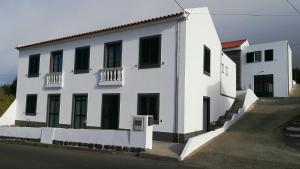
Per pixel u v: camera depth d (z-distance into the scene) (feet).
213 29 62.49
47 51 67.87
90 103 57.67
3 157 34.71
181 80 46.29
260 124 52.34
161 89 48.21
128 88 52.29
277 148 38.63
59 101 63.72
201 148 39.58
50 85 64.95
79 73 60.44
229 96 73.10
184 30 47.11
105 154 38.81
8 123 71.41
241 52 107.24
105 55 56.65
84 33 58.95
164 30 49.08
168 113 46.98
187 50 47.32
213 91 60.49
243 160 33.58
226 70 72.84
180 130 45.42
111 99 54.70
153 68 49.52
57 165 29.86
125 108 52.19
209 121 56.59
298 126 47.34
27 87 71.56
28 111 70.64
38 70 69.41
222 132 48.96
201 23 54.54
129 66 52.65
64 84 63.00
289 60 102.73
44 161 32.14
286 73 97.50
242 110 60.23
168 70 47.80
